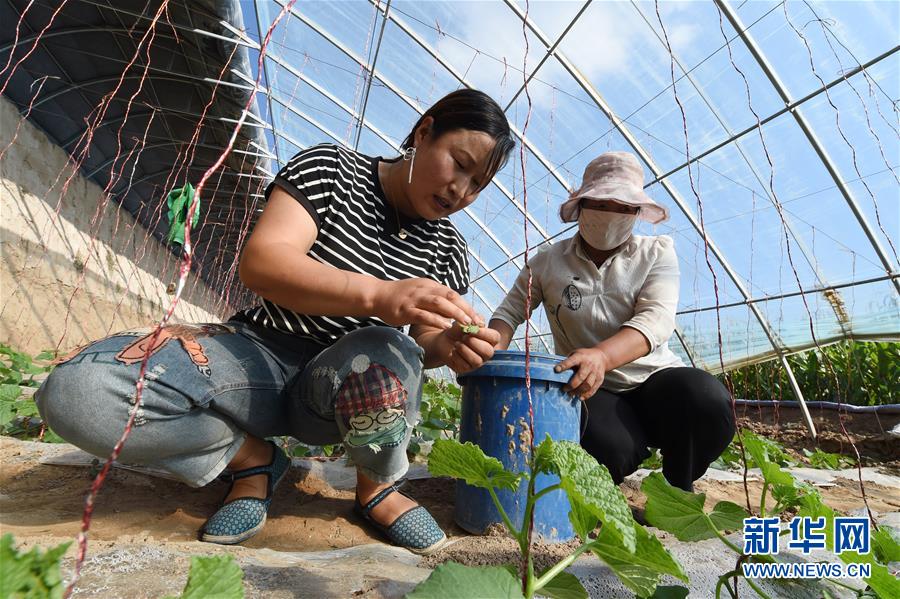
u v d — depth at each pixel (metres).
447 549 1.42
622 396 2.07
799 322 5.48
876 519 2.06
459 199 1.46
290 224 1.30
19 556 0.51
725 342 6.23
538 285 2.24
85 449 1.21
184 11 5.43
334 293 1.12
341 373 1.35
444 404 3.60
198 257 12.67
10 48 5.56
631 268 2.02
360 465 1.44
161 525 1.45
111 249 8.33
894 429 4.93
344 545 1.46
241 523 1.37
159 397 1.20
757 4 3.94
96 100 6.89
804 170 4.63
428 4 5.17
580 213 2.03
